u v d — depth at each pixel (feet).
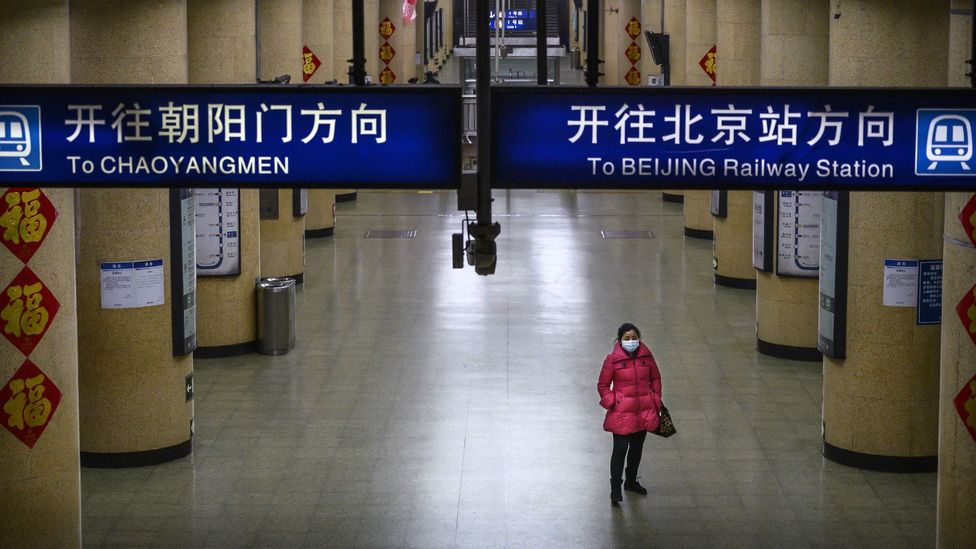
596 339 58.49
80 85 23.03
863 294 41.32
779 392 50.65
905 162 22.77
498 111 22.81
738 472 41.37
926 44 39.81
